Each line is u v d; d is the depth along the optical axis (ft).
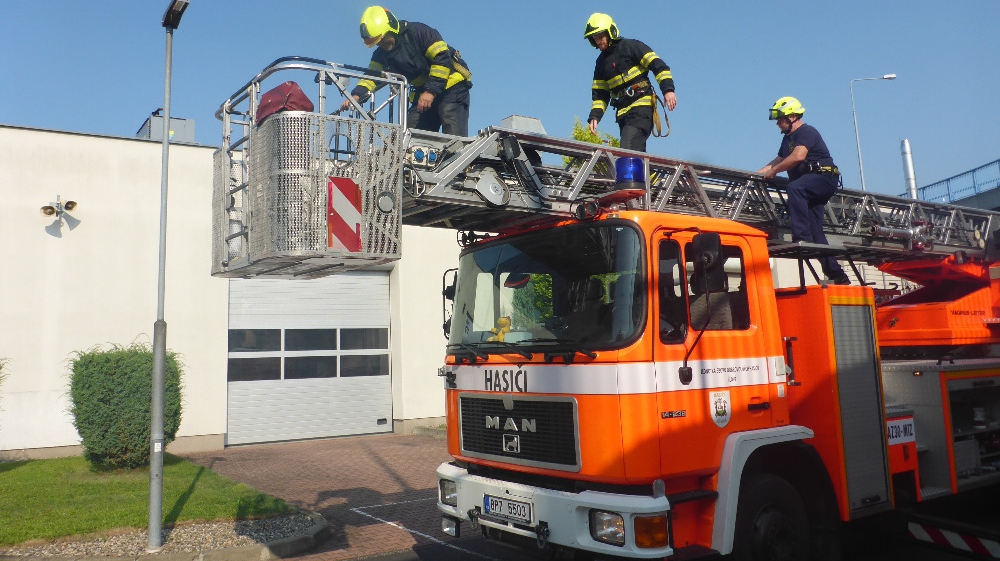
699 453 15.16
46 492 29.12
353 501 30.35
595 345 14.90
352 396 50.60
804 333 18.74
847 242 24.31
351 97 16.19
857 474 18.22
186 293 43.78
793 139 22.20
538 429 15.80
